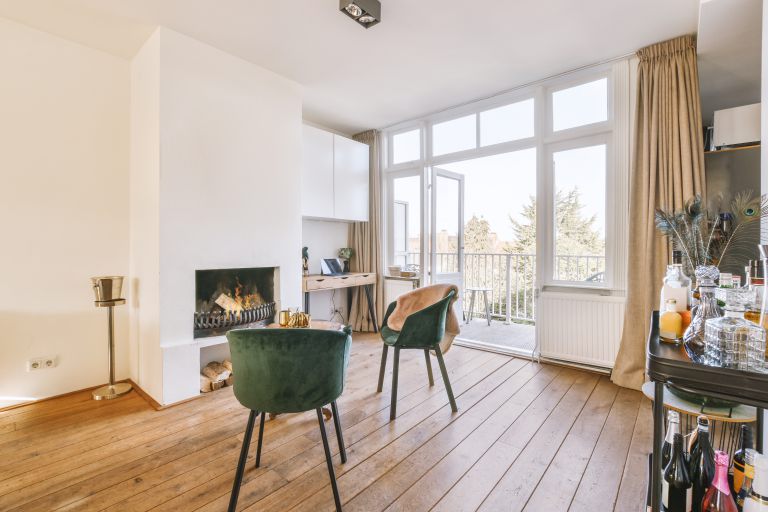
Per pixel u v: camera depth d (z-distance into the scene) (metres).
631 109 2.87
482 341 4.09
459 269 4.65
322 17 2.39
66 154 2.63
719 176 2.52
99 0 2.20
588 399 2.55
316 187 3.94
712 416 1.18
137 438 2.03
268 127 3.08
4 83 2.39
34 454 1.86
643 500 1.54
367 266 4.62
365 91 3.53
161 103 2.45
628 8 2.29
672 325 1.03
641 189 2.75
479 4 2.27
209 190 2.69
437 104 3.85
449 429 2.13
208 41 2.65
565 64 3.01
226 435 2.06
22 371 2.46
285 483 1.64
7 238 2.40
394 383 2.27
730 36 2.29
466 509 1.49
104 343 2.80
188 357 2.54
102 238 2.78
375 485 1.63
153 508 1.48
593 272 3.17
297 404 1.47
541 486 1.63
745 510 0.87
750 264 1.01
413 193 4.49
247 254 2.92
